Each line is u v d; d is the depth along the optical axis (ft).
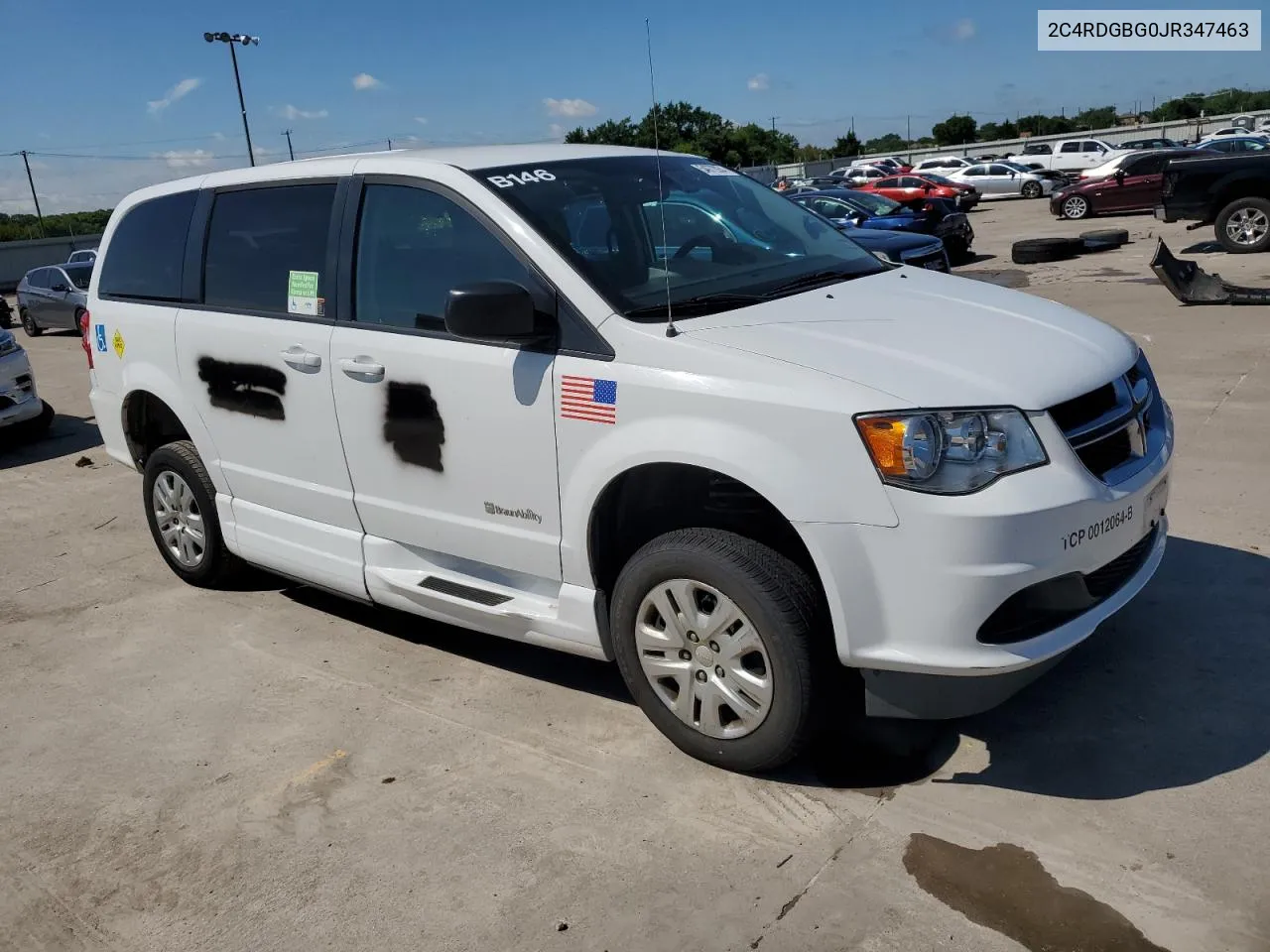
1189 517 16.67
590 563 11.28
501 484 11.77
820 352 9.89
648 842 9.99
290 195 14.16
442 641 14.94
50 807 11.53
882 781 10.59
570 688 13.17
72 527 22.18
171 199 16.31
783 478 9.53
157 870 10.30
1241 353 27.48
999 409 9.29
